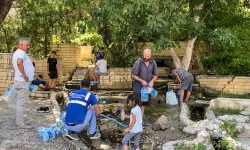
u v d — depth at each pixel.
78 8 12.21
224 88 10.66
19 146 5.66
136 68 7.16
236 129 6.84
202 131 6.33
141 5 7.94
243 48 10.85
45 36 12.65
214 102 8.12
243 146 5.95
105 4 7.85
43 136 5.94
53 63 11.05
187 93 9.45
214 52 11.39
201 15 9.78
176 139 6.39
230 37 8.83
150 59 7.30
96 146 5.87
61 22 12.56
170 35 9.04
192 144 5.77
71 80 12.48
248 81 10.53
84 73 13.11
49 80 11.17
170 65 13.70
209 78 10.70
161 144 6.17
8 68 9.97
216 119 7.07
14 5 12.16
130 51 13.56
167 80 11.77
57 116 7.21
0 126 6.67
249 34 10.63
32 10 12.03
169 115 8.12
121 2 7.89
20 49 6.43
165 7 8.49
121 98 10.12
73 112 5.85
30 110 8.06
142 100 7.19
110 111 8.37
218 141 6.20
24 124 6.69
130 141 6.31
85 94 5.93
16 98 6.66
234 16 10.72
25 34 12.31
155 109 8.80
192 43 9.77
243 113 7.66
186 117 7.43
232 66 11.14
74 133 5.96
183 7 9.93
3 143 5.75
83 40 15.43
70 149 5.66
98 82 11.77
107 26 12.99
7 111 7.86
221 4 9.35
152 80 7.32
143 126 7.14
